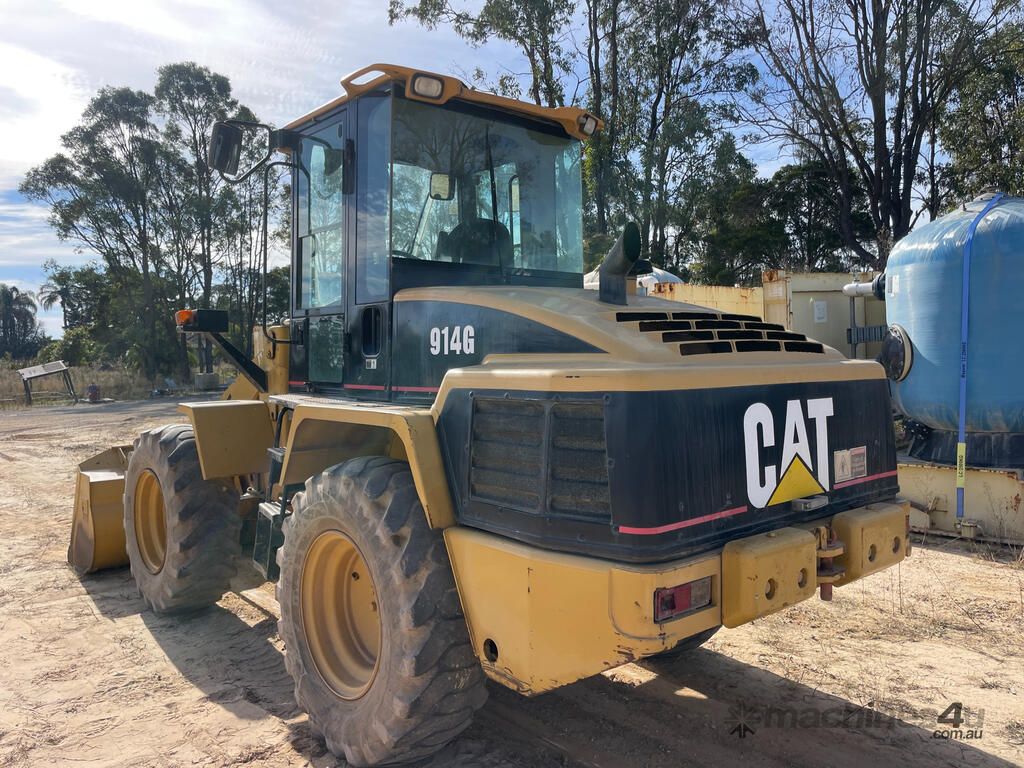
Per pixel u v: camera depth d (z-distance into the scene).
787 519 2.78
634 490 2.36
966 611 4.78
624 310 3.09
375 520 2.93
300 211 4.48
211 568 4.66
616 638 2.34
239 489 5.11
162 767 3.09
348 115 3.91
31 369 28.94
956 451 6.76
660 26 25.67
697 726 3.36
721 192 26.97
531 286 4.01
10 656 4.29
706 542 2.48
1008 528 6.20
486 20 25.94
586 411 2.50
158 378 36.78
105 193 36.34
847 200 21.81
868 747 3.15
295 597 3.39
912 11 19.39
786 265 29.06
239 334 37.66
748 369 2.70
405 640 2.80
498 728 3.38
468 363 3.21
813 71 20.56
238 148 4.20
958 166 21.45
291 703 3.69
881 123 20.28
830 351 3.38
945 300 6.55
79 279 43.31
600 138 24.95
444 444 2.98
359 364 3.89
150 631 4.69
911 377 6.90
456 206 3.81
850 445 3.07
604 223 24.27
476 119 3.89
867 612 4.79
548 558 2.51
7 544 6.95
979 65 19.33
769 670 3.95
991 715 3.42
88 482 5.85
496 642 2.68
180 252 38.34
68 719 3.52
